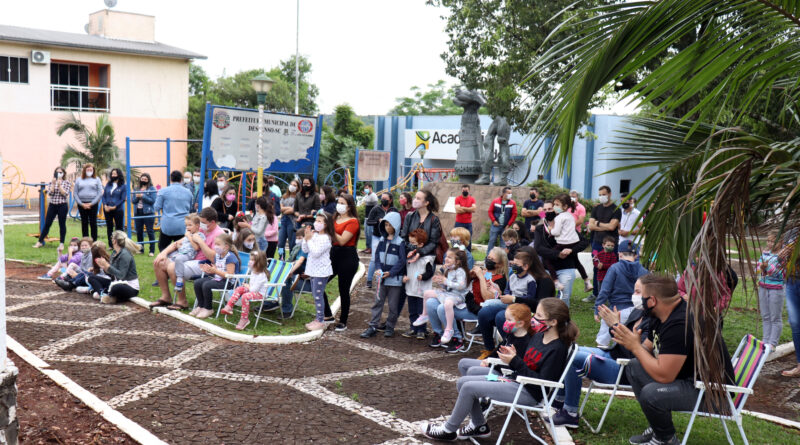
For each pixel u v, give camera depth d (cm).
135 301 999
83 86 3266
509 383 536
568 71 420
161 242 1201
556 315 525
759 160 426
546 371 526
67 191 1523
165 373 685
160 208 1191
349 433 552
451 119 4169
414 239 861
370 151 2098
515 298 758
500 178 2116
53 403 580
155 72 3438
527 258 765
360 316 1019
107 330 841
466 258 824
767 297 838
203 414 579
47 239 1631
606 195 1096
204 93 4316
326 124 4497
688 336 481
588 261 1582
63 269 1145
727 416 496
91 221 1477
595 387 715
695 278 414
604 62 409
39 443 500
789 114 589
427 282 866
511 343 594
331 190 1282
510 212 1564
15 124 3022
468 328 951
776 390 724
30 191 3070
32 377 641
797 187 386
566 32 1497
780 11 398
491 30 1700
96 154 2666
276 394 639
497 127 2105
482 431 554
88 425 540
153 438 517
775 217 457
